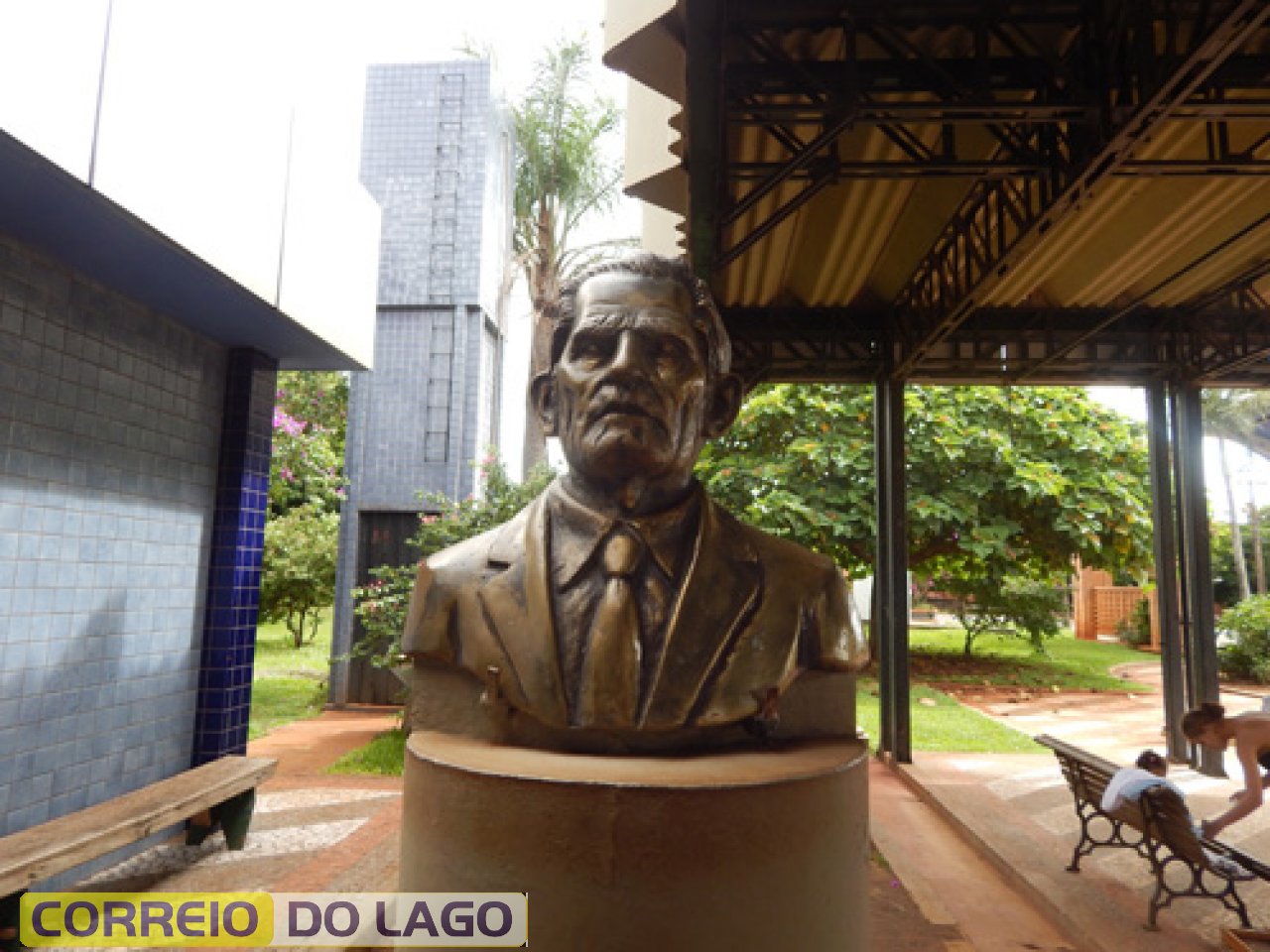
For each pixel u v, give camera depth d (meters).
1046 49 3.72
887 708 6.80
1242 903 3.33
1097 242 5.36
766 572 2.12
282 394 13.05
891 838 4.89
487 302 9.72
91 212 3.07
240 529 4.90
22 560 3.47
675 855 1.64
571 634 1.98
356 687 8.89
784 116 3.68
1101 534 10.91
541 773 1.73
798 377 7.10
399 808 5.06
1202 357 6.55
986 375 6.84
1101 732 8.22
